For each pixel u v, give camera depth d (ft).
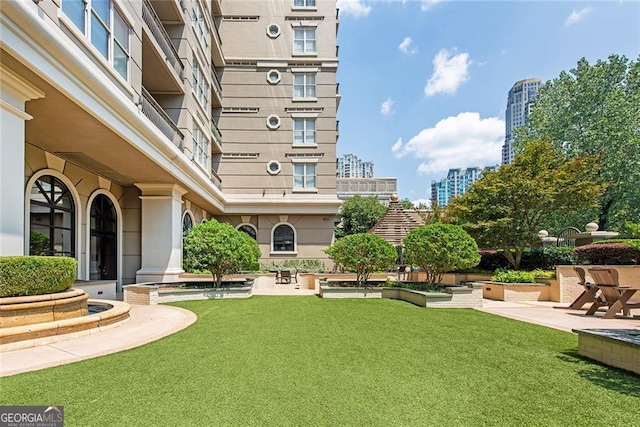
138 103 30.53
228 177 68.18
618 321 24.93
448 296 31.24
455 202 50.70
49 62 18.95
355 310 28.86
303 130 69.62
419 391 11.98
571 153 71.10
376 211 122.72
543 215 44.45
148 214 43.45
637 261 36.09
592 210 68.64
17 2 15.85
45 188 32.09
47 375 13.05
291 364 14.64
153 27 37.76
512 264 45.65
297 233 69.05
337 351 16.65
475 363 15.02
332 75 70.13
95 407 10.52
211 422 9.70
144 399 11.09
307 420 9.86
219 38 65.82
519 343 18.42
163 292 33.81
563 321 24.85
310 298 37.19
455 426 9.61
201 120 53.52
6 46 16.20
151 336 19.29
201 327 21.81
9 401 10.91
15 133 18.75
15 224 18.62
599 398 11.45
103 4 25.79
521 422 9.85
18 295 17.75
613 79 71.36
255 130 68.95
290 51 69.92
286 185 68.44
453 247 33.53
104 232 41.93
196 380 12.73
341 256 39.24
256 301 34.42
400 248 53.01
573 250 42.04
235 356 15.70
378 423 9.74
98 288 33.53
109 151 31.32
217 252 36.29
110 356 15.52
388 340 18.84
